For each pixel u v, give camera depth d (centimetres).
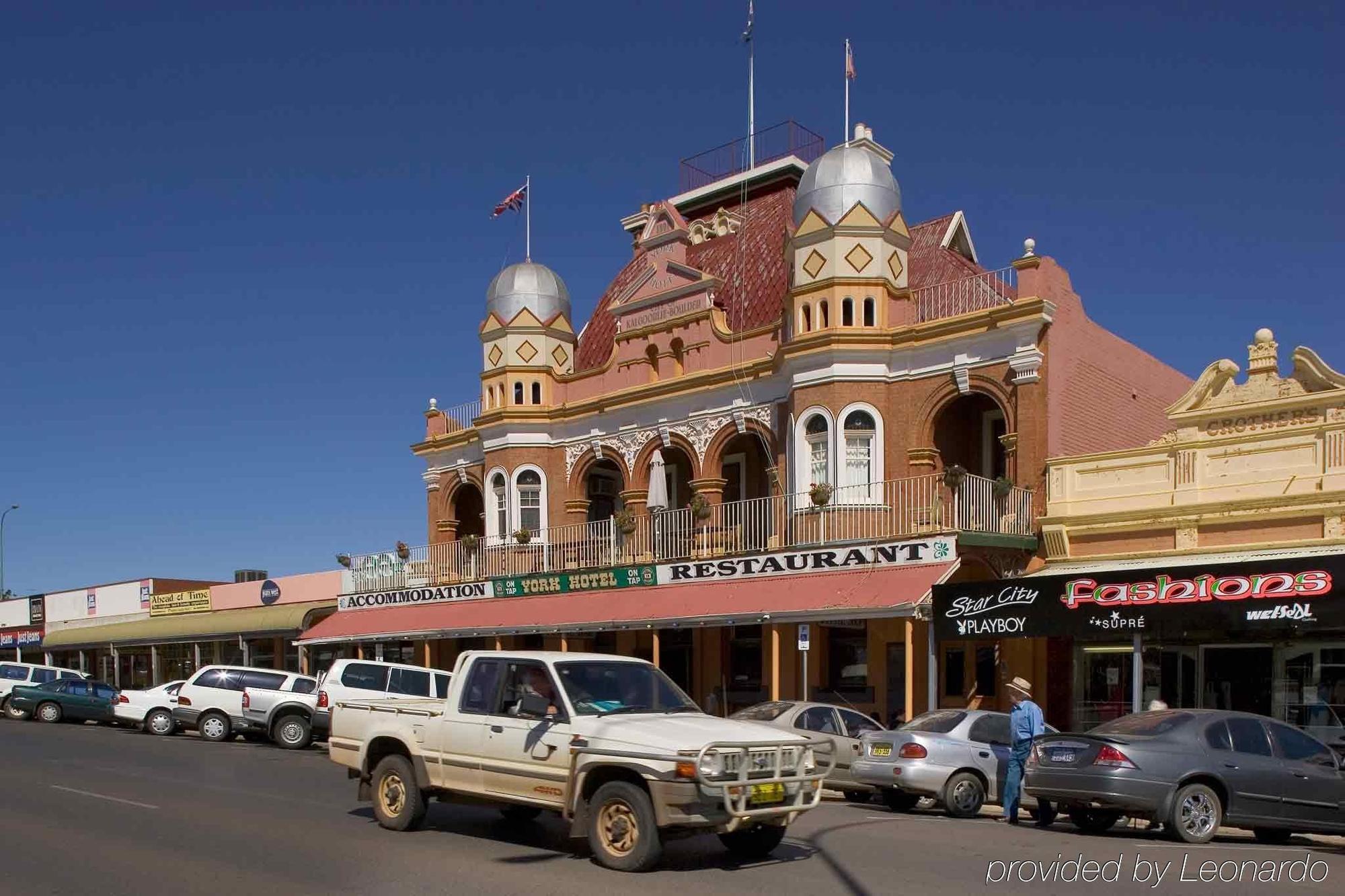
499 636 3069
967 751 1593
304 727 2747
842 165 2673
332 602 3981
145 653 5225
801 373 2614
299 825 1331
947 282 2812
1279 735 1361
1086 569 2211
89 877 1029
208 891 971
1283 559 1747
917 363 2538
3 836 1248
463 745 1222
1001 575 2289
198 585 5397
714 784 1023
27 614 5975
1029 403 2352
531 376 3378
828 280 2592
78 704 3484
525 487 3331
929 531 2250
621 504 3400
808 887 984
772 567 2467
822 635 2695
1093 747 1323
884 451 2527
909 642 2138
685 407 3006
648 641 3175
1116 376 2652
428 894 950
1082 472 2286
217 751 2522
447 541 3700
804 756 1108
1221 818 1298
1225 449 2103
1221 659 2050
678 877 1027
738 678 2934
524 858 1112
